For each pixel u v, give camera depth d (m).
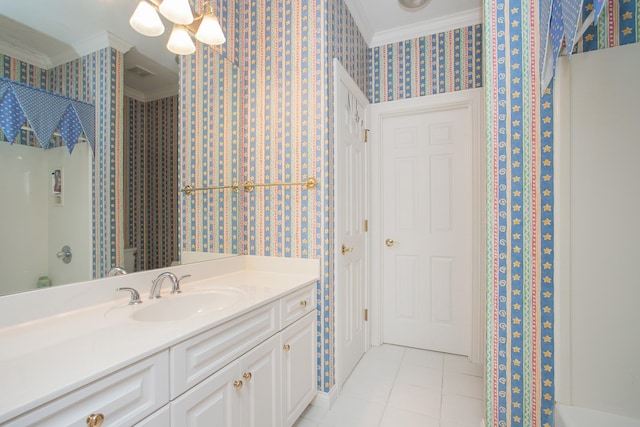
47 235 1.01
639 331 1.08
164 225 1.43
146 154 1.36
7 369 0.67
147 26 1.28
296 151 1.74
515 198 1.25
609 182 1.10
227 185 1.79
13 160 0.94
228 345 1.04
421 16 2.23
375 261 2.51
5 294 0.90
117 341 0.82
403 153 2.50
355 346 2.14
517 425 1.25
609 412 1.11
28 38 0.97
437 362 2.22
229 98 1.80
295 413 1.46
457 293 2.35
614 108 1.10
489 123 1.29
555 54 0.93
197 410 0.93
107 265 1.18
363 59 2.36
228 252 1.79
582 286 1.14
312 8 1.69
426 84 2.35
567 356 1.15
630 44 1.08
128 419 0.73
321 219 1.68
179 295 1.30
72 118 1.09
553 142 1.19
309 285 1.60
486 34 1.30
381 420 1.60
